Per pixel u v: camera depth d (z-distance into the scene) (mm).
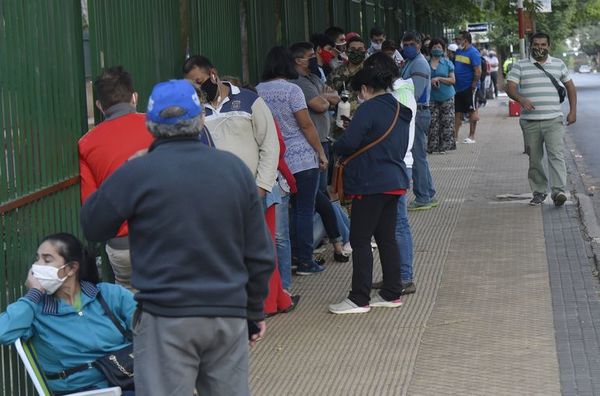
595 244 10312
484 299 8312
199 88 7254
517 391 6094
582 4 53250
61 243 5000
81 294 5105
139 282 4164
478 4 25484
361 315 7996
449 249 10352
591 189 14484
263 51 11492
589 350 6828
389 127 7777
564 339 7102
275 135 7445
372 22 19469
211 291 4125
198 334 4129
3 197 5176
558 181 12484
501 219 11898
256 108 7379
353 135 7707
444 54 19359
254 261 4301
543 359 6676
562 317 7660
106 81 6234
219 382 4293
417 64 12516
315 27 14266
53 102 5961
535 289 8555
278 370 6727
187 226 4109
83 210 4270
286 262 8359
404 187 7977
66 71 6230
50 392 4930
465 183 15164
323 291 8859
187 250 4113
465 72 20844
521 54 22922
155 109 4207
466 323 7625
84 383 5059
